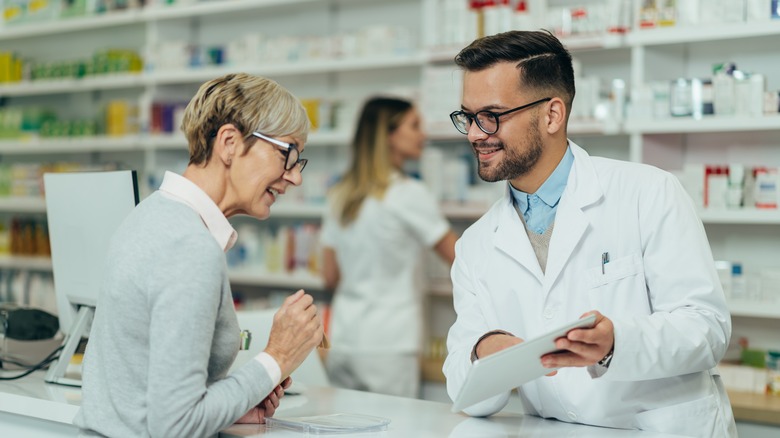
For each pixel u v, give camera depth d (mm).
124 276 1743
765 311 3514
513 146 1965
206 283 1719
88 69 5691
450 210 4301
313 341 1923
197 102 1874
